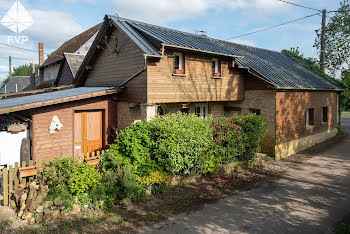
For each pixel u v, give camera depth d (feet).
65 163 20.76
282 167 35.65
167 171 25.52
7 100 35.24
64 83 60.18
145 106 31.99
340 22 69.41
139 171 24.00
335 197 24.80
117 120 37.14
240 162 33.68
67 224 18.60
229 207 22.61
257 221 20.03
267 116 41.24
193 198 24.34
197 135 26.99
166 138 24.91
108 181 21.84
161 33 37.58
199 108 45.96
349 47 70.18
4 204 20.29
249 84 44.37
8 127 28.30
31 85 81.61
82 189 20.45
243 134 33.17
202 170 28.73
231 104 47.57
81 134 34.04
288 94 42.86
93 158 23.89
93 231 18.13
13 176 22.03
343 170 34.04
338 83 63.16
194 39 41.32
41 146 29.81
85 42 68.69
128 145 24.12
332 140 55.21
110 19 37.78
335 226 19.10
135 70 34.04
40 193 19.34
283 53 72.18
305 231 18.44
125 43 36.09
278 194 25.71
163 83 33.40
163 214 21.06
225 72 41.88
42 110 29.86
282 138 41.34
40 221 18.69
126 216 20.45
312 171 33.71
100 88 36.24
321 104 53.57
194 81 37.24
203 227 19.10
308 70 63.16
